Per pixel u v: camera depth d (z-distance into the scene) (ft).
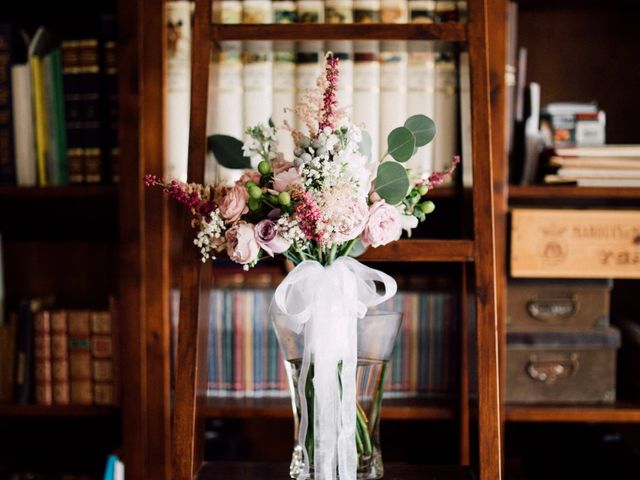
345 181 2.84
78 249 5.29
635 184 4.13
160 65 4.08
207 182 3.47
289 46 4.03
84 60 4.34
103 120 4.36
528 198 4.74
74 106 4.36
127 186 4.12
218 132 4.16
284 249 2.92
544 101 5.21
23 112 4.40
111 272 5.29
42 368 4.42
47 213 5.25
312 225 2.84
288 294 3.12
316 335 3.04
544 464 5.03
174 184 3.06
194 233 3.35
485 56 3.41
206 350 3.57
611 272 4.17
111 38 4.33
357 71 4.10
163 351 4.12
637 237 4.16
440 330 4.36
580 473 4.89
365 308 3.14
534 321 4.34
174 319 4.28
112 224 5.23
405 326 4.37
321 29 3.43
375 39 3.42
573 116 4.58
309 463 3.20
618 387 4.65
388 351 3.35
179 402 3.28
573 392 4.35
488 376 3.28
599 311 4.34
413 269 5.01
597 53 5.17
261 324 4.39
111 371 4.39
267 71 4.14
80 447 5.28
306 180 2.90
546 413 4.20
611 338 4.30
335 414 3.10
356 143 3.11
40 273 5.32
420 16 4.14
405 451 5.11
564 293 4.33
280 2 4.15
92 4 4.75
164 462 4.14
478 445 3.30
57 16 5.04
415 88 4.13
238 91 4.15
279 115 4.15
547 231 4.15
